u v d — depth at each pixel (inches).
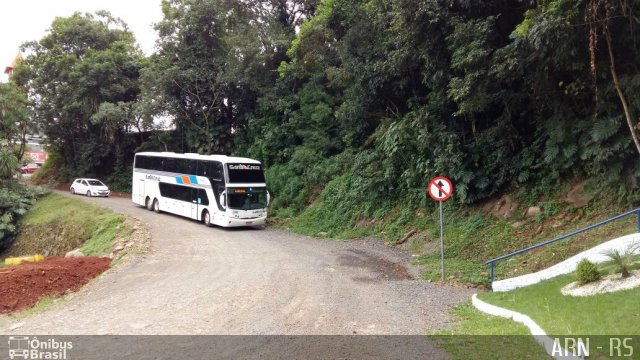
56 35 1720.0
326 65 981.8
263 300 392.2
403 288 450.9
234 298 398.6
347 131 1013.2
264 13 1277.1
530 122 609.3
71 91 1617.9
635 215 459.2
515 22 545.3
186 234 818.2
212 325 318.3
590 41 400.8
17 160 1472.7
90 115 1614.2
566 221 529.7
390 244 713.6
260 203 932.0
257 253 642.8
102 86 1590.8
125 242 738.8
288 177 1099.9
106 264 593.9
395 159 780.6
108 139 1752.0
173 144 1524.4
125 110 1517.0
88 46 1720.0
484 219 626.5
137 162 1275.8
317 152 1084.5
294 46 1010.7
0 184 1419.8
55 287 480.4
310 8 1274.6
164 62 1379.2
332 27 850.1
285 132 1167.0
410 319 339.3
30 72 1729.8
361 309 367.6
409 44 620.1
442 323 327.9
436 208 714.8
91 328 313.4
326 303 385.4
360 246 719.7
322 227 884.0
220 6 1298.0
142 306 374.6
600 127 478.9
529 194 600.1
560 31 404.5
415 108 753.0
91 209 1182.3
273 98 1208.2
